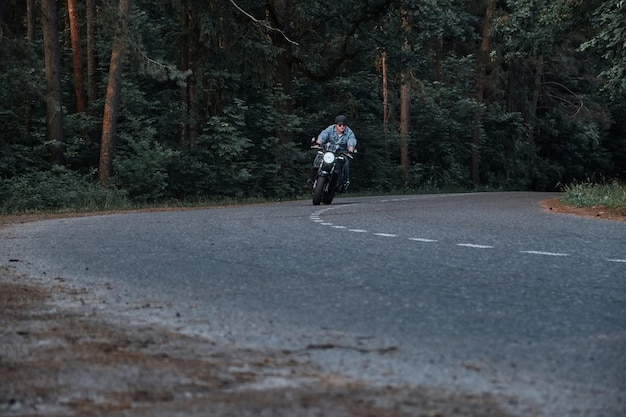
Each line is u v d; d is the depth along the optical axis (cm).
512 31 3719
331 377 492
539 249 1214
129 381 479
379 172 5616
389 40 4597
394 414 411
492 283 880
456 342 596
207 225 1659
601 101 7244
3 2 3241
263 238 1363
